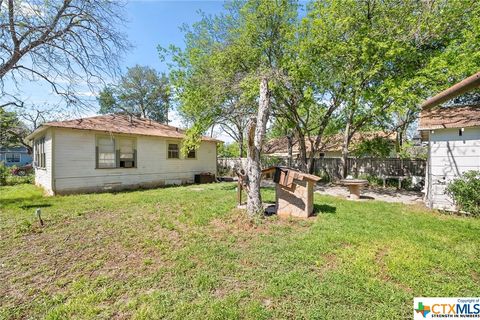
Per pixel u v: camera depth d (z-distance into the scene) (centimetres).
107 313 226
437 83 805
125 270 309
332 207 652
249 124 527
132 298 250
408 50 866
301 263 319
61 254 361
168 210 627
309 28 983
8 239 423
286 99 1128
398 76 916
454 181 612
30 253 364
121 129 1090
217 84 930
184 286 270
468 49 733
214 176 1470
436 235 418
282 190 567
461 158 639
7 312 231
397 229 454
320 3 962
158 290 263
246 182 552
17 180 1308
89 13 772
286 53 1030
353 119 1288
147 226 489
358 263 310
